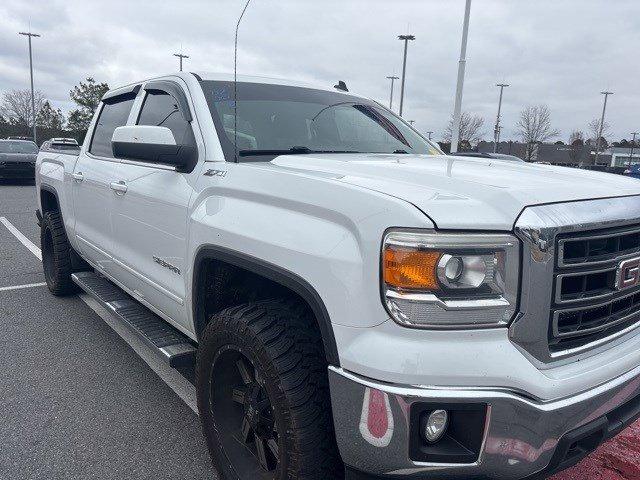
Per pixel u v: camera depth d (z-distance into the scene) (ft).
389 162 8.09
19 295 17.61
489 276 5.28
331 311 5.75
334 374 5.71
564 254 5.59
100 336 14.07
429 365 5.17
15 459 8.73
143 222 9.99
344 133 10.52
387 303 5.34
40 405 10.48
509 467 5.41
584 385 5.71
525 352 5.46
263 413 7.07
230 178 7.75
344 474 6.40
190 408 10.49
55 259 16.29
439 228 5.20
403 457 5.35
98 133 13.71
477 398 5.16
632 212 6.22
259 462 7.39
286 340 6.42
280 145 9.39
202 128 8.95
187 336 9.85
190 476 8.45
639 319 6.95
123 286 11.93
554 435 5.50
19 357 12.71
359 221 5.62
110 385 11.37
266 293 8.02
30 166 58.59
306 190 6.43
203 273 8.19
